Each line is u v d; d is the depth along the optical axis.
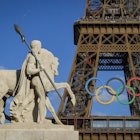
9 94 26.45
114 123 100.12
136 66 105.56
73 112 97.75
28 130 23.33
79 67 104.50
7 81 26.14
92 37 109.50
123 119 100.19
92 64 106.12
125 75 125.81
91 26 110.56
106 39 109.25
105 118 99.38
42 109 24.89
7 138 23.05
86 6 120.44
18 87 25.69
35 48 26.09
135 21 111.50
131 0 122.88
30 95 25.44
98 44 107.69
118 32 111.00
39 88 25.03
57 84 26.09
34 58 25.47
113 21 111.38
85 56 105.62
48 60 26.22
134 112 113.19
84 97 100.94
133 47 109.19
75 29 113.94
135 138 95.94
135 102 108.00
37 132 23.25
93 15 118.50
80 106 99.38
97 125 98.75
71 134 23.33
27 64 25.48
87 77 104.88
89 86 103.56
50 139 23.14
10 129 23.45
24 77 25.47
